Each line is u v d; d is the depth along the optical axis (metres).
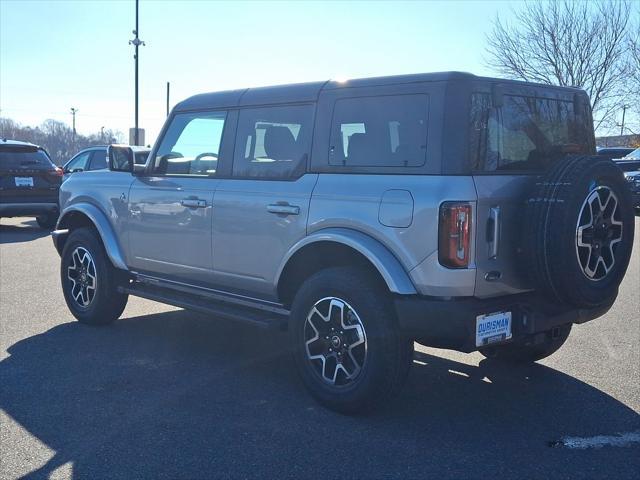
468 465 3.77
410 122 4.21
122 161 6.20
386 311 4.22
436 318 4.02
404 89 4.27
